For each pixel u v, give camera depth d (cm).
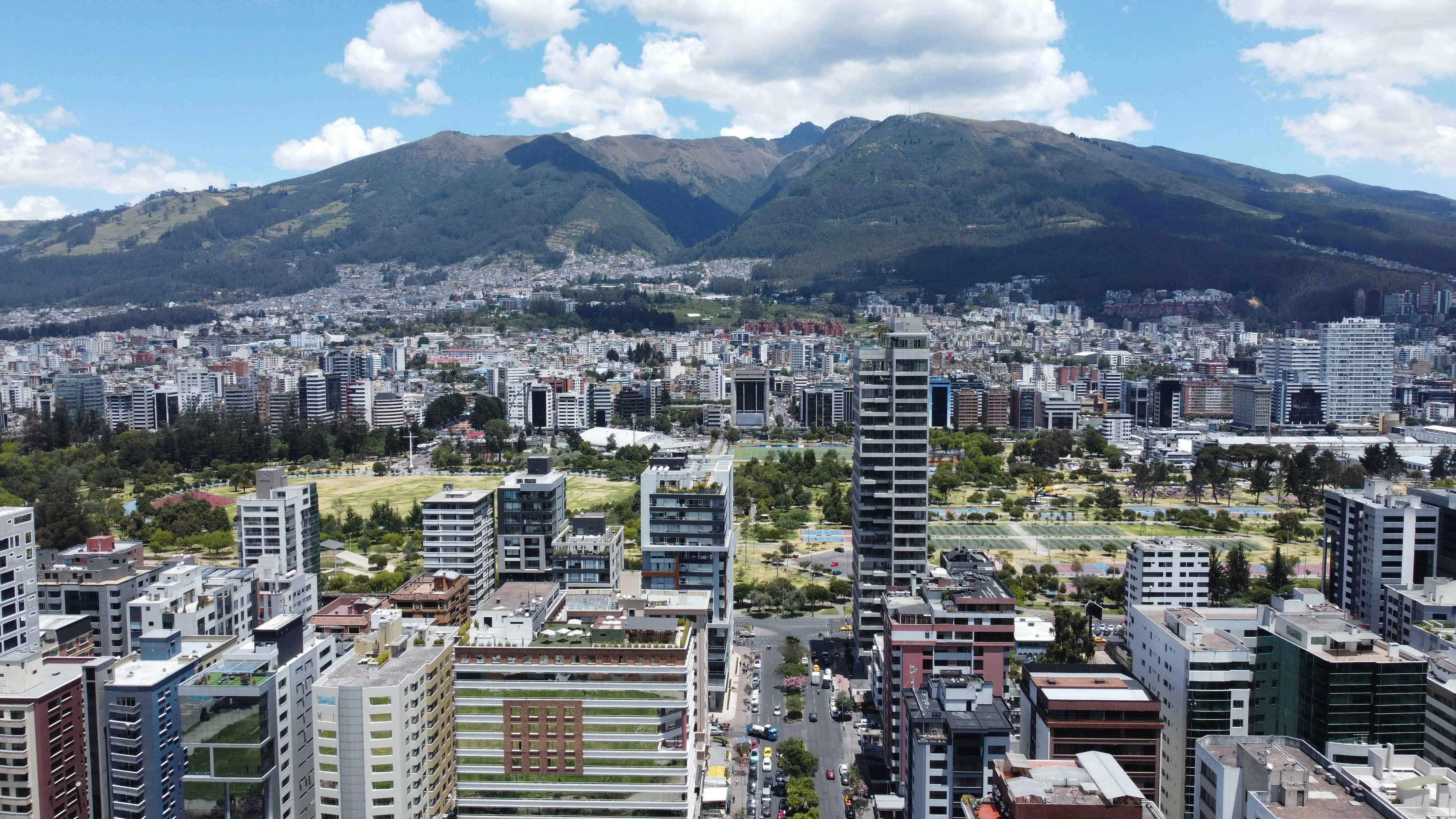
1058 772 19712
